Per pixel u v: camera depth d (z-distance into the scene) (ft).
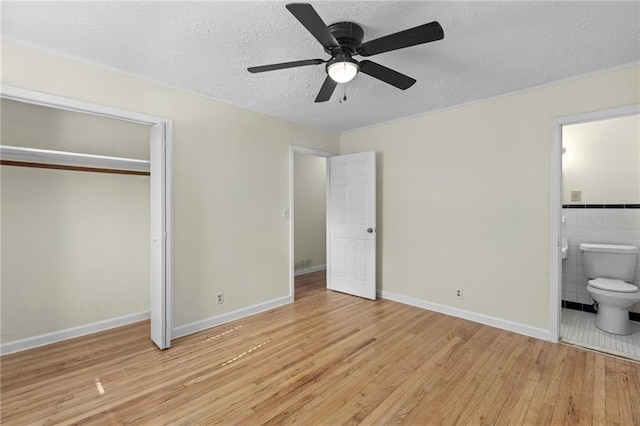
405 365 7.55
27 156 8.41
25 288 8.41
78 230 9.30
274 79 8.61
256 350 8.36
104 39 6.59
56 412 5.85
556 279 8.79
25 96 6.70
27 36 6.45
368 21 5.91
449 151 10.97
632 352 8.20
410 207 12.09
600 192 11.39
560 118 8.66
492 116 9.95
